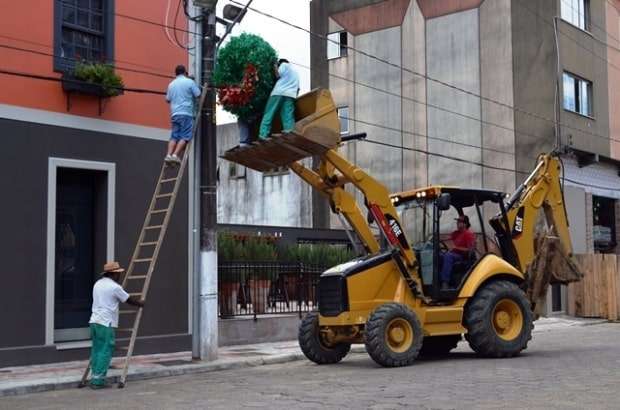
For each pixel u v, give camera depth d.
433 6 28.95
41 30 13.78
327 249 19.45
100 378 11.60
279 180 34.59
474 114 27.67
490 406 8.82
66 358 13.73
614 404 8.87
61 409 9.79
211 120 14.56
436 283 13.59
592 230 29.31
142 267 14.88
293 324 17.70
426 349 14.82
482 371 11.95
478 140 27.56
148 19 15.38
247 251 17.44
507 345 13.77
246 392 10.62
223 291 16.77
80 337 14.51
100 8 14.80
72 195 14.60
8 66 13.34
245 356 14.72
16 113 13.39
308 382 11.41
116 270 11.95
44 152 13.73
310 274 18.38
